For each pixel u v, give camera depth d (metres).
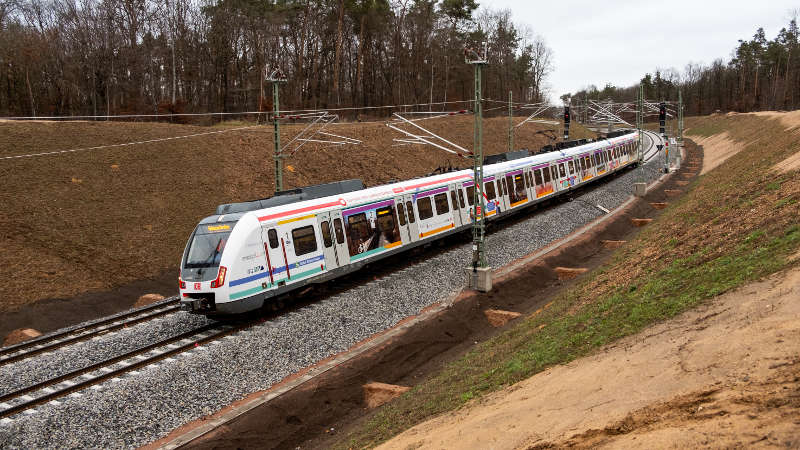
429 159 48.28
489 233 27.95
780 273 9.41
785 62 106.50
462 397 10.77
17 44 43.88
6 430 10.55
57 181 27.06
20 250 22.28
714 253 12.74
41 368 13.71
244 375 13.22
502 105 81.31
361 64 63.72
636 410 6.91
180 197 29.41
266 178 34.22
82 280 21.98
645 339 9.52
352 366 14.23
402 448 8.98
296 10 56.50
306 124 46.97
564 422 7.43
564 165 36.00
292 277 17.42
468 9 68.44
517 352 12.60
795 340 6.97
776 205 13.72
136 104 47.53
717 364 7.29
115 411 11.31
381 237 20.98
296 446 12.05
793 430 5.30
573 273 22.22
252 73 58.66
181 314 17.73
